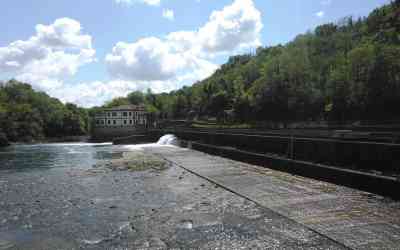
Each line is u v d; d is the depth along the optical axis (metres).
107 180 25.59
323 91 59.75
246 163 33.88
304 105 60.22
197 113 113.12
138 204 17.80
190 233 12.99
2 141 75.62
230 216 15.13
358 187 19.36
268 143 33.84
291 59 66.38
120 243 12.14
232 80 107.44
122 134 100.31
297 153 28.53
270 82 65.25
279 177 24.64
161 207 17.06
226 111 85.44
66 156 47.81
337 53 75.44
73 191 21.55
